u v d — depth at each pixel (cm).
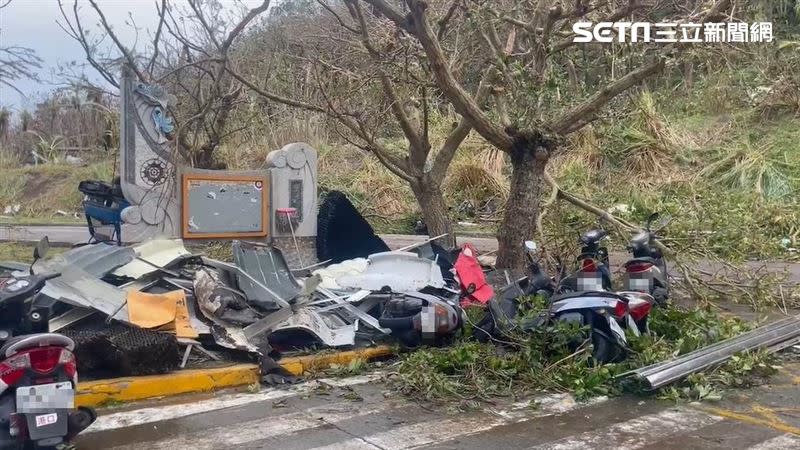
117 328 618
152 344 600
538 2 1004
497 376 633
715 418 559
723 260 1073
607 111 1153
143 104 896
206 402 582
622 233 1053
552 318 686
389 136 1761
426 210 1048
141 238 895
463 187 1841
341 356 682
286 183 1000
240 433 514
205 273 701
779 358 723
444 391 605
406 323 714
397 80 1016
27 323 458
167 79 1149
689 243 1051
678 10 1025
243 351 654
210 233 946
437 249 911
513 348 689
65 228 1908
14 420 423
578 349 661
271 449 485
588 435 520
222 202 954
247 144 1616
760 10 1733
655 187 1764
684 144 1902
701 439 514
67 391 430
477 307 748
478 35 1080
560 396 613
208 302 675
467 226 1723
